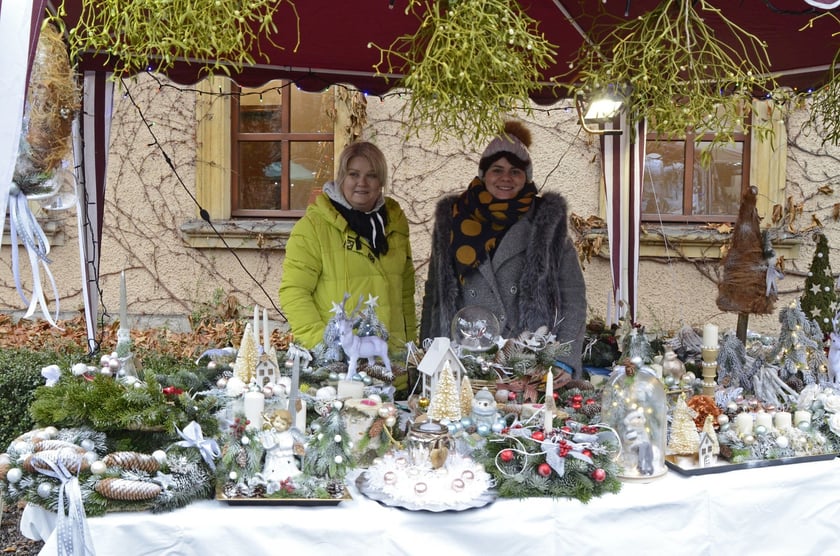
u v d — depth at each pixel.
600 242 6.01
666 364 2.58
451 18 1.75
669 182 6.14
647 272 6.08
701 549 1.93
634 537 1.88
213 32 1.66
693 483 1.98
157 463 1.81
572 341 2.84
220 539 1.69
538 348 2.59
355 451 2.04
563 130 6.07
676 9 2.18
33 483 1.71
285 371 2.50
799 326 2.75
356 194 3.20
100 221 3.80
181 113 6.14
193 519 1.70
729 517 1.98
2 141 1.67
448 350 2.23
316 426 1.92
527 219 3.06
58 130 2.07
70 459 1.73
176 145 6.17
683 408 2.19
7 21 1.67
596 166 6.07
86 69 3.46
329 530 1.72
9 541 3.57
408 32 3.35
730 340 2.71
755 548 2.03
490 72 1.83
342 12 3.10
